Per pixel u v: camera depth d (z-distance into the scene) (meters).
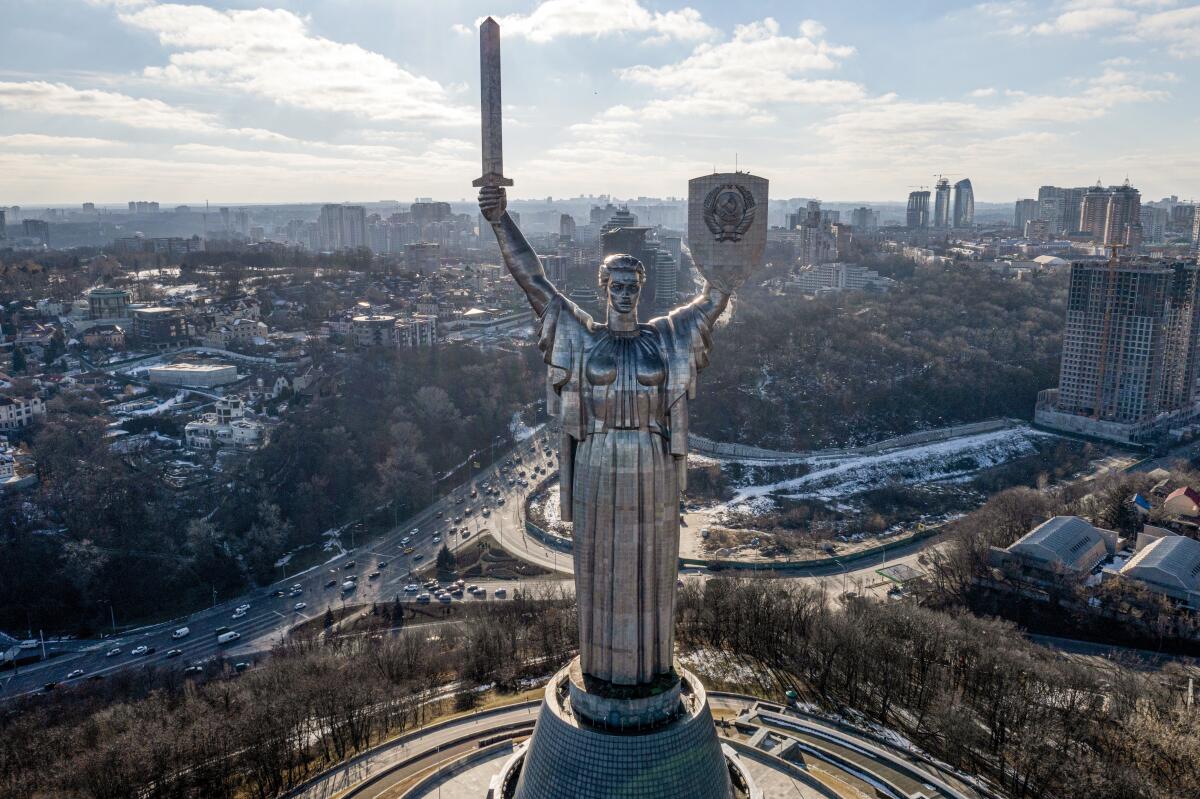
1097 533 188.62
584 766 68.19
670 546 70.38
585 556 70.31
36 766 111.31
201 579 198.88
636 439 68.12
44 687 157.62
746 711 112.62
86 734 117.25
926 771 100.19
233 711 116.38
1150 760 107.00
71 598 186.50
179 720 114.19
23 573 186.38
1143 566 170.62
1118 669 137.38
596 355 67.75
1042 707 114.38
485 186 69.06
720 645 135.88
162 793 100.75
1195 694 131.00
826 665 124.00
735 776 80.62
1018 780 102.00
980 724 114.19
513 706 113.75
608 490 68.12
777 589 145.88
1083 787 98.88
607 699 69.50
